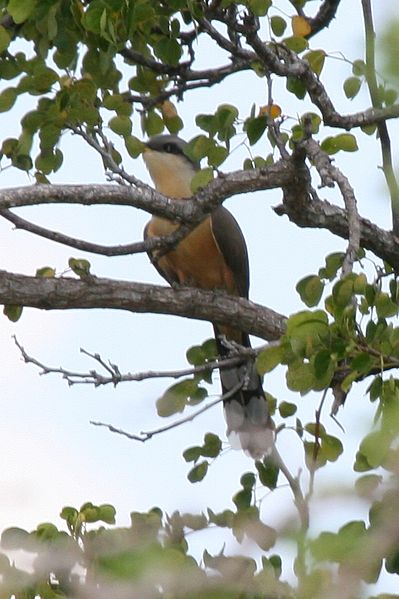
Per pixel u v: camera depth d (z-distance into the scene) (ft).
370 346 26.40
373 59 15.19
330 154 33.88
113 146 35.70
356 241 29.09
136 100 38.24
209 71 38.01
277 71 32.35
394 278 31.78
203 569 18.40
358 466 21.21
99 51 35.94
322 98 32.65
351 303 26.03
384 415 17.62
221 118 33.45
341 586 15.20
